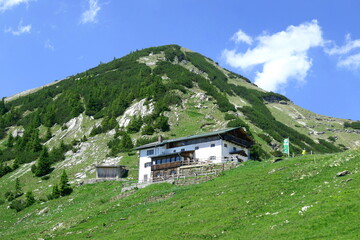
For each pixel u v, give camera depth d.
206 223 46.41
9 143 172.50
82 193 100.75
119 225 56.75
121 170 116.12
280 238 33.97
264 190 54.53
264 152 132.12
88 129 166.88
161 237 44.66
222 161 90.69
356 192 40.19
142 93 181.25
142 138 143.38
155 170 95.12
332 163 57.81
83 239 53.78
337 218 34.91
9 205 104.06
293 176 57.97
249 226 40.88
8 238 68.56
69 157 141.50
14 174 135.50
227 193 58.09
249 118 183.75
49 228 67.81
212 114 166.88
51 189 111.44
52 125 182.25
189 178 77.62
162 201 65.12
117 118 168.75
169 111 164.12
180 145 99.69
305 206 40.59
